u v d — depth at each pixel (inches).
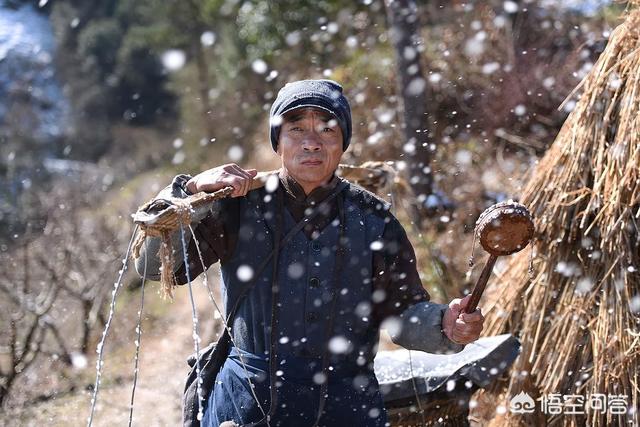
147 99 996.6
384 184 130.5
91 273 317.4
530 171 157.8
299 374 93.8
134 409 214.2
